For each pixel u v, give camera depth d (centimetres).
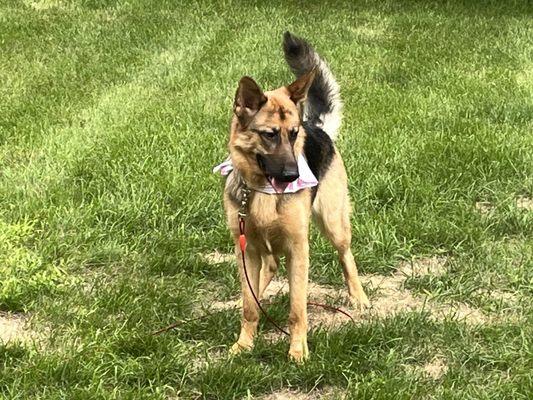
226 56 791
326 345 396
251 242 400
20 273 441
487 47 831
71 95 686
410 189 518
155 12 990
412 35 895
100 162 546
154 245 474
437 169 541
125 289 430
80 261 459
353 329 403
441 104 645
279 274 465
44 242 464
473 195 523
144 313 417
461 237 481
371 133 594
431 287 448
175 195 510
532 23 948
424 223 490
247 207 392
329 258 468
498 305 429
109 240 476
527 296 438
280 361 389
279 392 378
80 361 381
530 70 742
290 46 464
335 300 442
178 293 436
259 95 388
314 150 424
